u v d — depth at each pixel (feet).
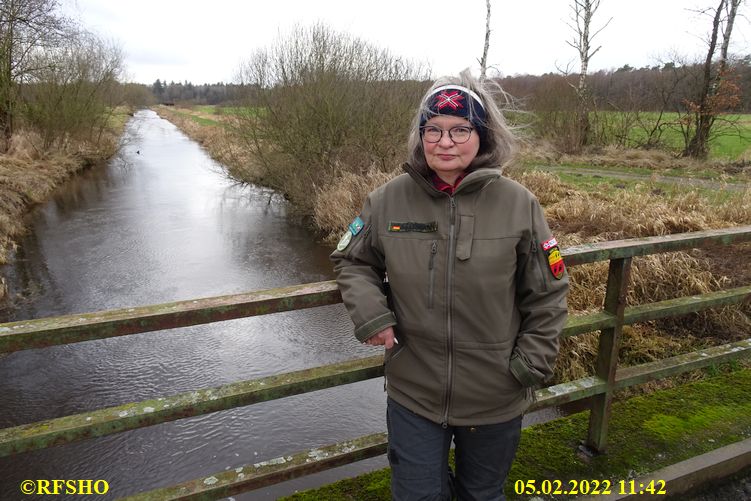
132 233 36.24
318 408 15.62
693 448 7.72
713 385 9.51
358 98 39.29
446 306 4.81
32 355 18.90
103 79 72.74
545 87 62.85
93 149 73.51
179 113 188.85
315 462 6.08
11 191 41.83
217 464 13.34
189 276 27.71
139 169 67.77
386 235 5.02
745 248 20.83
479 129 4.92
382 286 5.40
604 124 61.11
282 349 19.61
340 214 33.76
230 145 63.31
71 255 31.07
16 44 53.72
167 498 5.54
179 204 46.39
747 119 54.19
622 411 8.68
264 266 29.48
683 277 18.67
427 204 4.94
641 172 45.80
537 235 4.87
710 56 51.83
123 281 26.86
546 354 4.86
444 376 4.92
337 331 21.15
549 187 34.09
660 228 22.48
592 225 24.77
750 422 8.38
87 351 19.24
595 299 18.52
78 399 16.30
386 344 4.97
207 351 19.39
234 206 45.91
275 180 45.39
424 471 5.08
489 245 4.76
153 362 18.53
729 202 25.41
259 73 41.29
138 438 14.24
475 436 5.16
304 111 39.37
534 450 7.68
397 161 38.19
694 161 49.47
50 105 60.90
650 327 17.63
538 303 4.97
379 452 6.41
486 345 4.85
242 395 5.69
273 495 12.02
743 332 17.01
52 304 23.80
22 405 15.98
